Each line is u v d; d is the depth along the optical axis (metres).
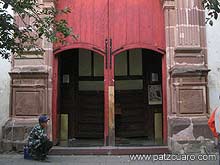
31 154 9.99
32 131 10.07
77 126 14.07
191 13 11.25
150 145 11.84
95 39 11.74
